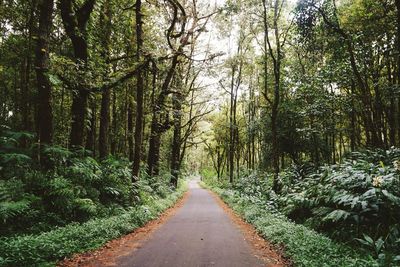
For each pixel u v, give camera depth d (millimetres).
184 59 27922
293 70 24844
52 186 10609
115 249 8414
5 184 9445
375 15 16938
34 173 10859
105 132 18703
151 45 21016
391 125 18094
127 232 10586
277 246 8852
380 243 7195
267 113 29547
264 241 10016
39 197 9914
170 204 20641
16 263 6211
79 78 13742
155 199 19781
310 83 21312
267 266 7195
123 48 21125
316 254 7254
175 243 9344
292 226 10227
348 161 12930
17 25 18812
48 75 11602
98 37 17297
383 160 12953
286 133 27625
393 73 18719
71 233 8391
